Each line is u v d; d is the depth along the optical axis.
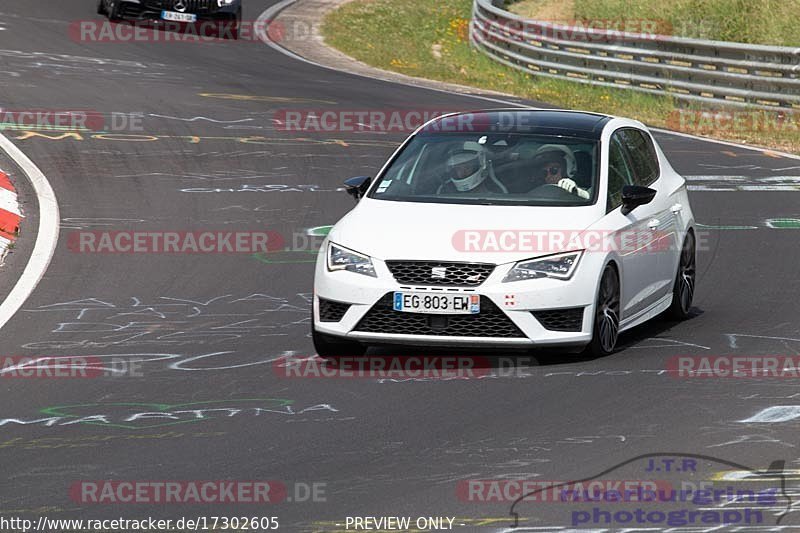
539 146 35.03
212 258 45.00
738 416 26.62
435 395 28.61
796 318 36.88
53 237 46.81
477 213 32.41
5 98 72.31
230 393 29.05
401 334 31.11
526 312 30.72
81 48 93.06
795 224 52.12
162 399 28.59
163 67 88.19
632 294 34.00
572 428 25.83
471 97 86.06
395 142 68.31
